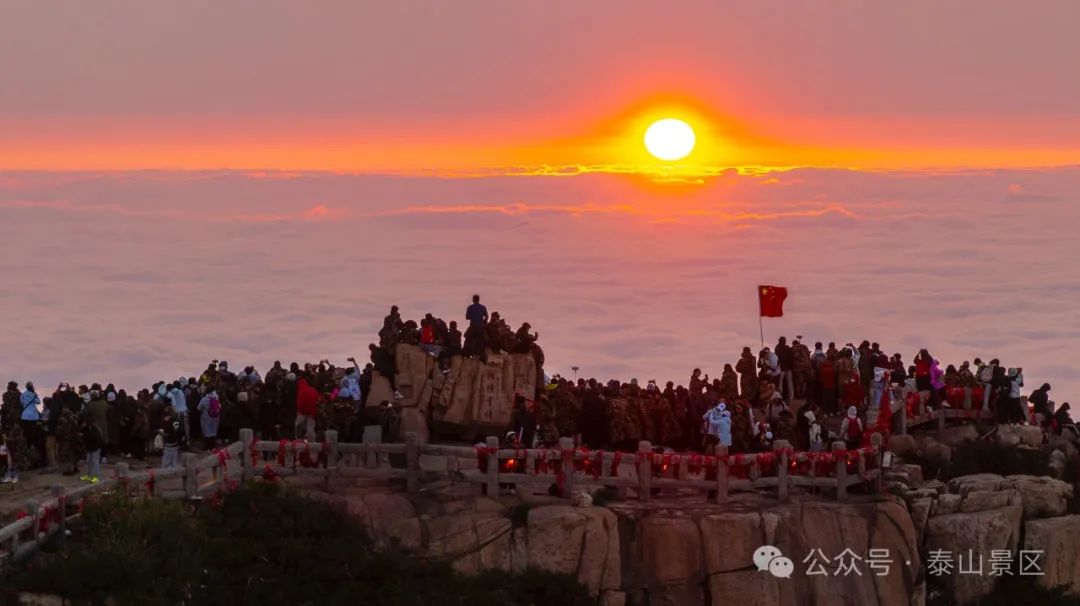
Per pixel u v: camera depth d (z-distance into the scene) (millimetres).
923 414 57688
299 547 41625
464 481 45469
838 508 47281
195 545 40438
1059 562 49875
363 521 43594
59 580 36844
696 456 46688
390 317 50031
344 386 48906
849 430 49938
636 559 44750
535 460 45375
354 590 41281
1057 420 60656
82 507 40094
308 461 45000
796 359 55188
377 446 45219
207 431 49500
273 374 50125
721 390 53812
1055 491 51094
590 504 44781
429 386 49156
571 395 50031
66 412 46625
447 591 42000
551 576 43250
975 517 49281
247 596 40312
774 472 47875
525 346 50500
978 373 60094
